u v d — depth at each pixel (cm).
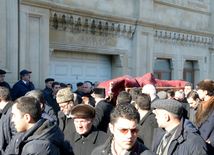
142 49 947
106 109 312
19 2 645
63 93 283
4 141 265
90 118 225
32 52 677
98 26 830
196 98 373
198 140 195
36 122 183
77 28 788
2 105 285
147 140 259
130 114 145
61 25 753
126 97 302
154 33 991
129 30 914
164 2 1028
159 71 1066
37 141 167
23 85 565
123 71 922
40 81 693
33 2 662
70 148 192
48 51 705
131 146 147
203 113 295
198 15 1194
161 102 215
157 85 514
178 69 1112
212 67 1264
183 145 199
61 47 754
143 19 936
